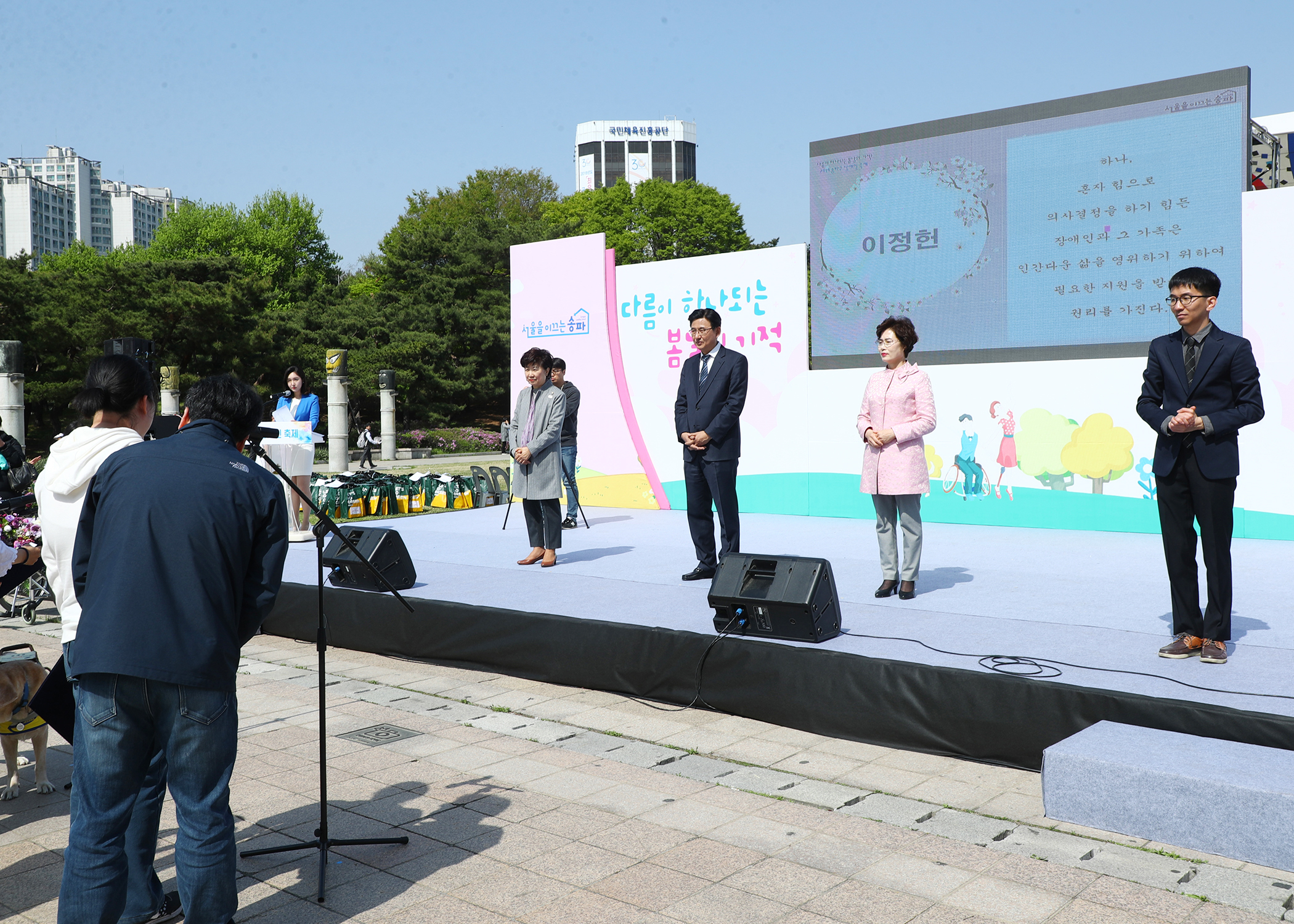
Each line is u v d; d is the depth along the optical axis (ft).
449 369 140.87
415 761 13.12
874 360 31.27
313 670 18.35
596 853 10.10
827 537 27.07
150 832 8.79
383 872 9.70
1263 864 9.42
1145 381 14.11
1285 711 11.16
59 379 116.06
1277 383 24.73
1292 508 24.66
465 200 193.36
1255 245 24.93
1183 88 25.77
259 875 9.64
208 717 7.74
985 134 28.91
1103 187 27.17
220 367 123.34
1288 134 33.53
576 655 16.67
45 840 10.64
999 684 12.60
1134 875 9.36
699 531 20.72
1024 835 10.41
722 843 10.33
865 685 13.62
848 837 10.47
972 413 29.30
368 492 36.78
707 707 15.31
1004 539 26.08
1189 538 13.62
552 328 36.68
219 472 8.00
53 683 8.91
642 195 165.17
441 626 18.31
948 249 29.76
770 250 32.27
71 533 8.87
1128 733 11.28
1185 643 13.79
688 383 20.62
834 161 31.65
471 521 33.27
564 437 29.81
